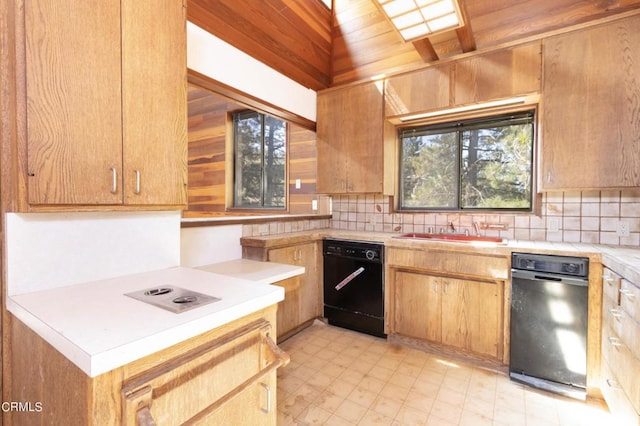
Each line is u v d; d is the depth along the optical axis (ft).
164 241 5.29
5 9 3.32
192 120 16.44
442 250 7.79
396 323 8.70
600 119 6.69
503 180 9.06
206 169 15.99
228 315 3.29
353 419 5.68
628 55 6.44
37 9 3.29
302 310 9.30
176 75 4.68
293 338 9.02
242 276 6.51
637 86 6.36
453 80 8.39
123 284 4.24
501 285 7.21
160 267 5.23
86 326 2.82
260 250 8.14
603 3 7.56
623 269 4.91
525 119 8.65
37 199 3.34
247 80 8.47
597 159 6.73
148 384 2.59
